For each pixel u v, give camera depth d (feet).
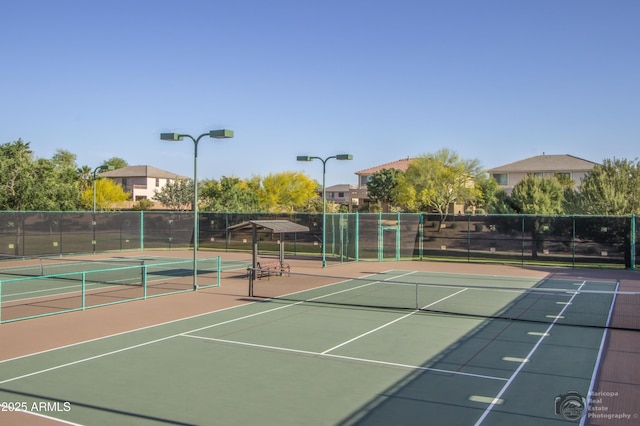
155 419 27.84
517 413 28.58
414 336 45.93
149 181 307.58
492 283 79.82
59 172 145.18
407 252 116.06
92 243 124.16
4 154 130.41
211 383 33.58
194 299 64.39
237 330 48.11
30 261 107.76
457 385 33.17
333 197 357.20
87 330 47.83
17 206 127.75
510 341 44.19
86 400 30.53
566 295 68.18
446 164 195.72
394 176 246.68
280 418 28.02
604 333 47.14
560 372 35.78
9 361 38.11
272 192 245.04
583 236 102.37
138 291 70.18
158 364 37.58
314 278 84.48
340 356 39.75
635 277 87.15
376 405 29.81
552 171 249.14
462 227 112.68
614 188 125.49
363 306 60.08
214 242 136.87
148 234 135.03
